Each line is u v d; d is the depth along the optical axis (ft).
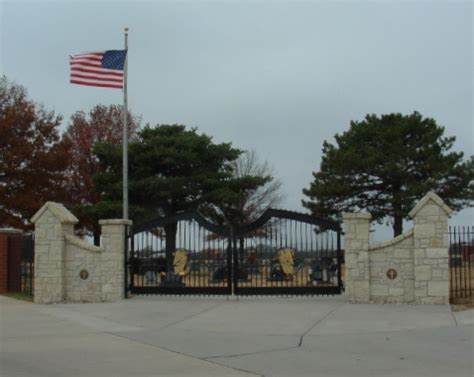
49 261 56.54
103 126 148.05
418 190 112.98
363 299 51.37
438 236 49.98
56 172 123.54
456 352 32.14
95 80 68.74
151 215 107.65
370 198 123.65
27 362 30.48
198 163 112.06
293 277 58.49
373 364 29.58
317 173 128.47
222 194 107.04
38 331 40.27
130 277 57.93
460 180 118.93
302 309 48.34
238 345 35.09
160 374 27.86
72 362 30.53
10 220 113.60
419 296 50.08
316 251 55.42
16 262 63.46
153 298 56.18
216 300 54.29
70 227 57.98
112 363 30.30
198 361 30.81
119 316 46.65
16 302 56.34
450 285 56.59
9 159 115.14
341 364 29.71
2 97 127.75
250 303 52.16
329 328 40.19
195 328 41.16
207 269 59.26
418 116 123.44
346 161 119.03
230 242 56.03
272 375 27.63
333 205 125.80
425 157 118.52
